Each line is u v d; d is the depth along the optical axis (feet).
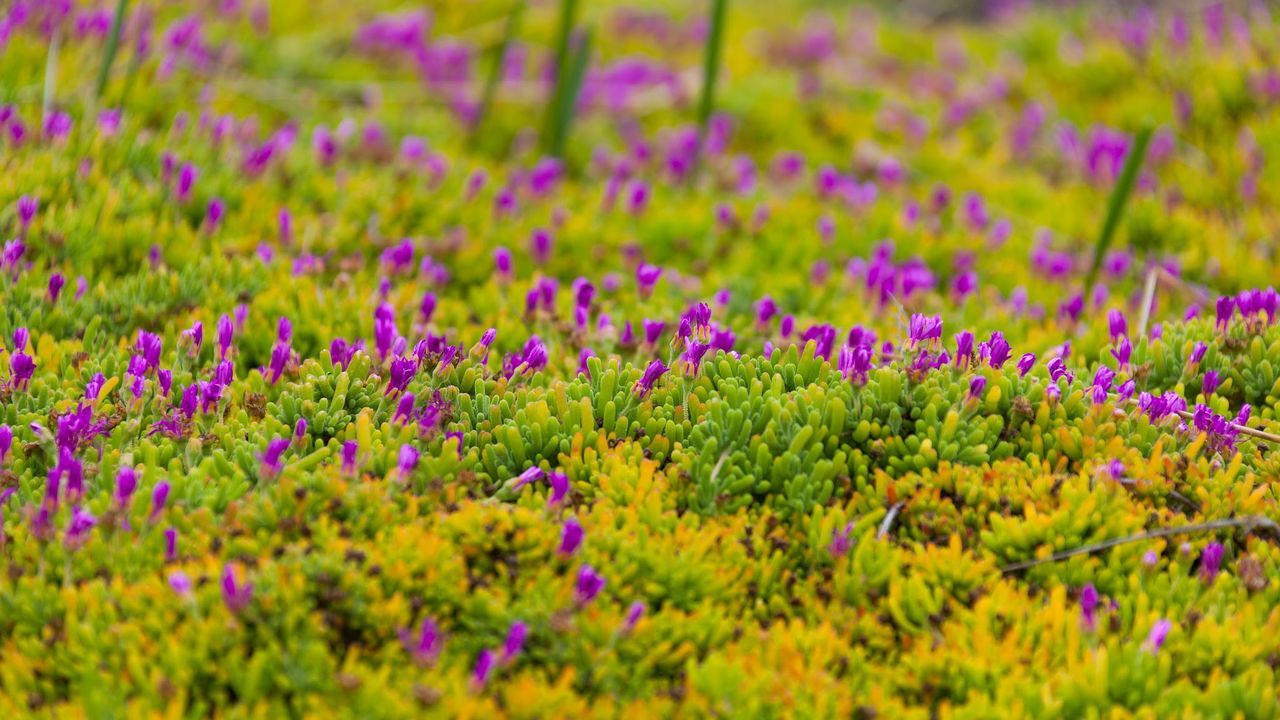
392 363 12.78
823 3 39.09
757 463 12.10
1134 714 9.94
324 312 15.85
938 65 31.50
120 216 16.89
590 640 10.25
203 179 18.12
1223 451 12.54
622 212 20.92
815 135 26.21
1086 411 12.73
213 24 24.43
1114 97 27.63
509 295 17.11
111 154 17.95
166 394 12.88
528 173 21.50
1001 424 12.42
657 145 24.48
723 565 11.18
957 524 11.70
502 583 10.65
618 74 27.37
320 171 19.92
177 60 21.70
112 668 9.62
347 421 12.78
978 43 32.76
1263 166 23.34
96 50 20.86
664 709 9.78
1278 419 13.20
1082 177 24.36
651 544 11.05
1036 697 9.88
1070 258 20.45
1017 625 10.50
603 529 11.28
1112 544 11.24
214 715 9.50
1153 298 17.70
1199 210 22.63
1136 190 22.81
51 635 9.93
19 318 14.29
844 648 10.52
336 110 23.73
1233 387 13.92
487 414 12.87
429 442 12.20
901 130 26.35
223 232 17.44
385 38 26.09
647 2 34.78
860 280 18.45
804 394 12.65
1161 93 26.76
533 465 12.26
